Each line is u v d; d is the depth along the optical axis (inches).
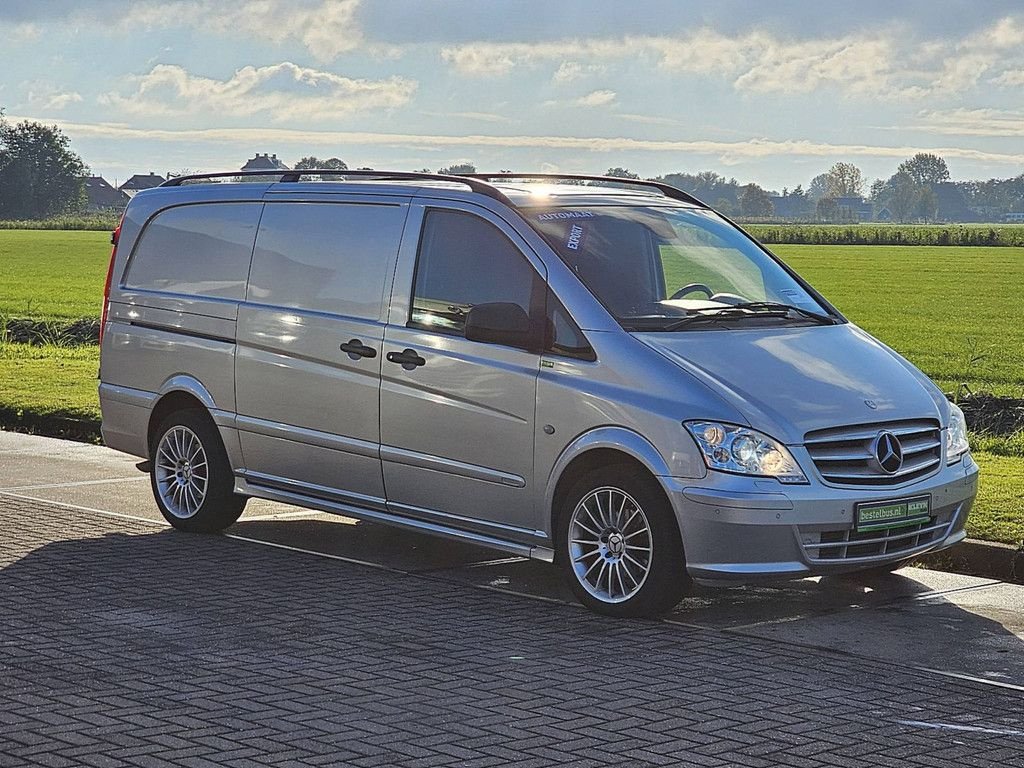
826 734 230.1
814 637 298.5
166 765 208.2
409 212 356.5
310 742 220.4
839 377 320.8
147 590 327.9
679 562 305.1
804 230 4864.7
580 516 318.7
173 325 403.5
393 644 284.4
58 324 1143.0
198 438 396.8
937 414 326.3
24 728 225.1
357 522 425.7
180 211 410.3
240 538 396.5
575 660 275.0
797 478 297.4
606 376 313.4
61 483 481.7
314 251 373.1
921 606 328.8
